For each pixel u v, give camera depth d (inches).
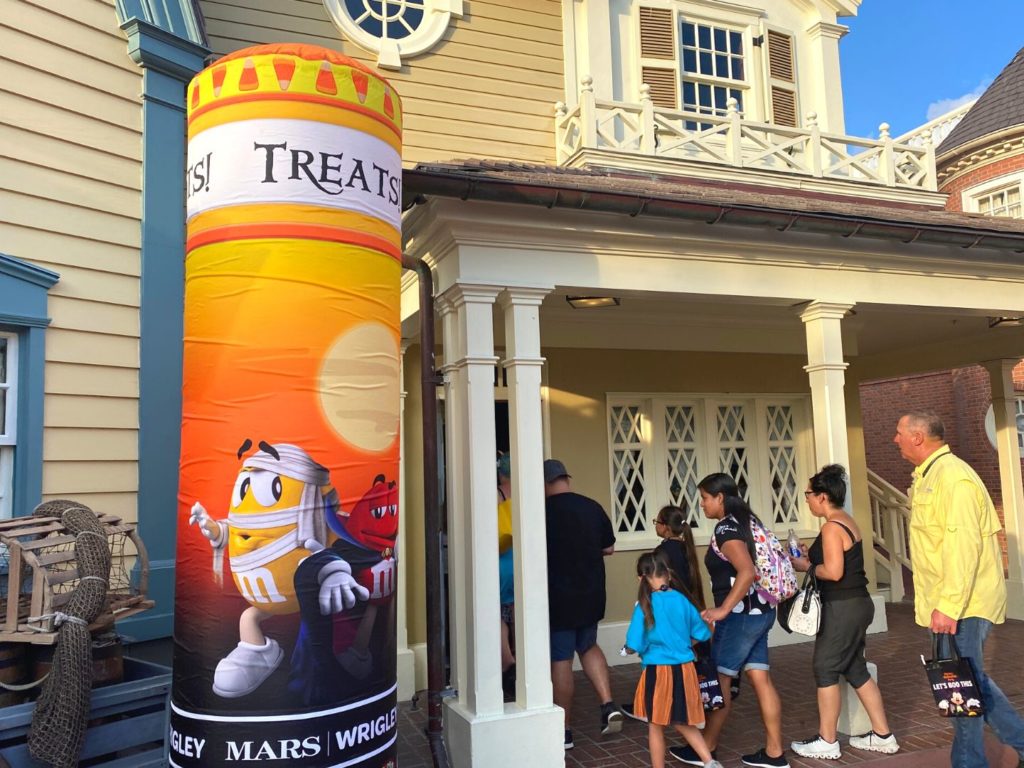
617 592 299.9
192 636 120.1
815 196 340.8
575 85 358.6
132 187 210.4
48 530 137.2
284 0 309.1
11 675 134.6
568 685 208.8
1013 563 366.6
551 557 210.5
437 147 330.6
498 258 194.7
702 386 328.2
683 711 172.2
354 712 121.3
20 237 186.4
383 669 126.7
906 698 238.1
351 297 126.6
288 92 125.4
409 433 274.7
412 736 213.9
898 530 419.5
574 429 303.6
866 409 687.1
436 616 189.8
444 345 203.0
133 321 206.1
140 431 203.5
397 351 135.2
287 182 123.9
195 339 125.5
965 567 159.0
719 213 201.2
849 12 416.5
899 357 415.2
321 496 121.6
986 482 551.2
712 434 330.0
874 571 350.3
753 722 221.3
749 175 345.7
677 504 322.3
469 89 339.3
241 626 118.0
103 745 134.3
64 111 197.9
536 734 181.6
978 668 163.0
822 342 227.5
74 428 191.3
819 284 229.8
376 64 323.3
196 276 126.4
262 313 122.0
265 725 116.1
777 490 342.3
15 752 122.4
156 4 218.8
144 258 209.0
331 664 120.0
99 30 207.6
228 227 123.9
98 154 203.9
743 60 396.5
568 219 198.4
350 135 128.8
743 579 179.6
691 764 189.3
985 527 165.3
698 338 326.0
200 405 123.3
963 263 244.5
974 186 602.5
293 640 118.3
